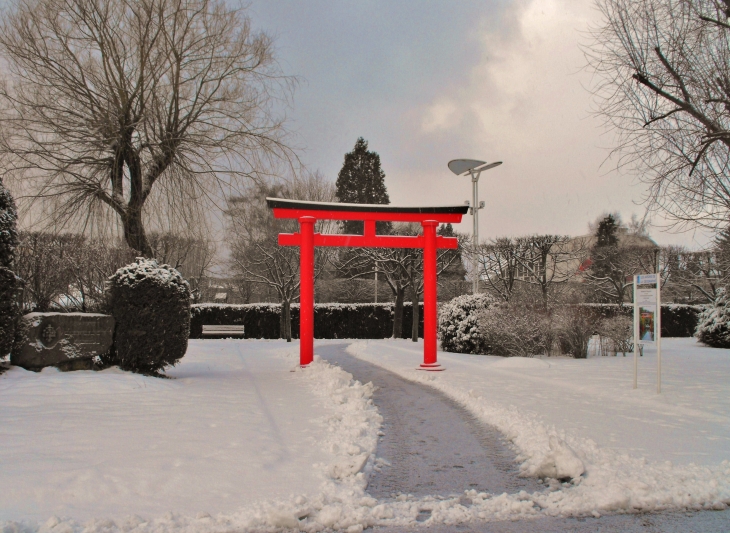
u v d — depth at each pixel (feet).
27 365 26.37
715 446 17.74
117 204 37.70
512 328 48.83
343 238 41.01
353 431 19.77
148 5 37.24
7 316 25.43
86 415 19.22
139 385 25.68
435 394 29.96
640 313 31.96
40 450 14.75
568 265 97.35
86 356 28.07
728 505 13.42
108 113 35.91
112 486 12.75
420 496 14.05
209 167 40.01
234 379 33.06
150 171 38.96
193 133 39.81
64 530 10.52
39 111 35.53
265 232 72.74
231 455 15.64
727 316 62.80
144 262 30.60
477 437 20.38
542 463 15.65
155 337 29.45
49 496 11.95
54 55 36.19
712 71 27.37
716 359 46.65
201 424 18.99
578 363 43.01
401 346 67.67
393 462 17.12
